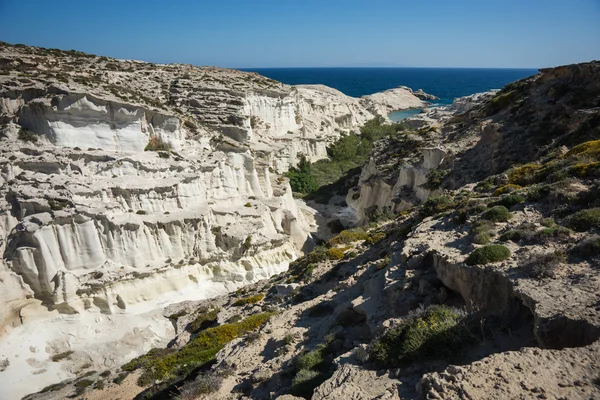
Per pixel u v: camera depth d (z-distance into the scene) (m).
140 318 36.16
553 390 9.33
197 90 59.47
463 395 9.78
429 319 13.62
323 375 14.54
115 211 37.78
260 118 79.56
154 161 41.97
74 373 30.75
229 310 31.02
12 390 28.44
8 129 36.44
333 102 121.94
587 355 10.02
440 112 114.94
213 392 17.52
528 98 47.34
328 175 88.94
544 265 13.59
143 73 59.91
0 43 48.06
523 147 41.12
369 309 17.55
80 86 39.53
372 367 13.20
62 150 37.31
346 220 65.88
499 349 12.08
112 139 40.84
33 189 34.75
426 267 17.73
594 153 23.38
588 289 11.92
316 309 21.92
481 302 14.41
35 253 33.09
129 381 25.06
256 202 52.38
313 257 32.84
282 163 82.81
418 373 12.16
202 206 44.25
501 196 22.75
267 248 48.56
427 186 45.50
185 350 25.56
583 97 41.53
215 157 49.81
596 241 13.77
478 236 17.06
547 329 11.05
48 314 33.59
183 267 41.25
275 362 18.08
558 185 19.69
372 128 116.31
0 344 30.80
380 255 25.81
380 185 59.28
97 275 35.38
